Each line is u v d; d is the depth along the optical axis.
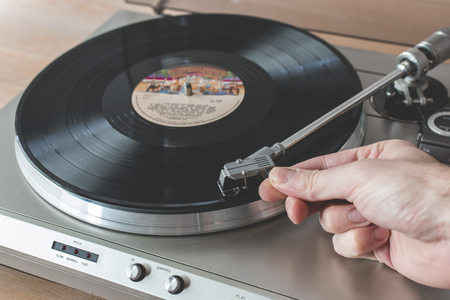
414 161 0.51
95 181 0.64
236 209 0.60
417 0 1.11
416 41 1.08
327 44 0.88
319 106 0.76
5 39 1.28
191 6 1.26
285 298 0.54
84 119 0.77
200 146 0.71
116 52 0.94
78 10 1.42
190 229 0.60
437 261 0.50
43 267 0.64
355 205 0.53
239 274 0.57
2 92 1.07
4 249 0.64
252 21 1.00
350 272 0.57
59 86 0.84
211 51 0.94
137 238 0.62
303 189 0.56
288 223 0.64
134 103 0.83
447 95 0.81
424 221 0.48
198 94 0.85
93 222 0.63
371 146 0.62
